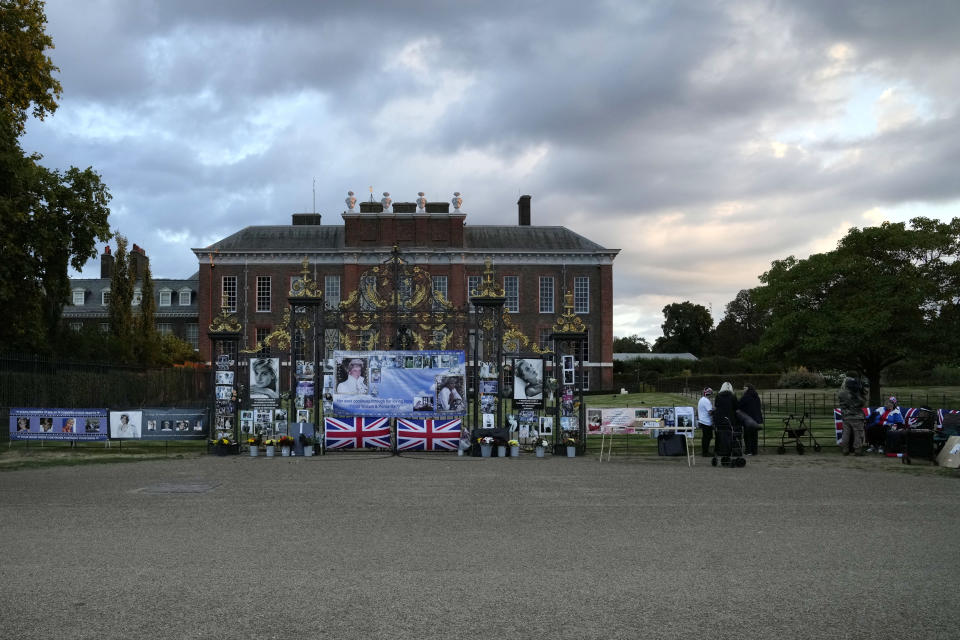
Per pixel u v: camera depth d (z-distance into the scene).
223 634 5.96
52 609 6.55
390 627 6.12
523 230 63.75
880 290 38.78
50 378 28.77
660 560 8.35
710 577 7.64
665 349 120.69
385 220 60.47
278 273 60.22
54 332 37.09
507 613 6.48
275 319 59.81
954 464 17.27
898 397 44.50
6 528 10.05
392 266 21.78
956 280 38.50
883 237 40.53
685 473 16.39
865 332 37.41
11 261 29.33
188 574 7.71
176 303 71.75
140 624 6.18
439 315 21.73
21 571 7.81
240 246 60.66
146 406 37.78
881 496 13.06
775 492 13.52
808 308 41.75
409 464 18.02
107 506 11.85
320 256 59.91
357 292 21.67
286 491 13.56
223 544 9.10
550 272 61.56
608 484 14.56
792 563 8.22
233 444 20.25
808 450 21.62
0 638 5.85
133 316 49.41
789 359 42.31
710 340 120.31
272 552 8.69
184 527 10.16
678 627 6.15
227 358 20.84
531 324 61.06
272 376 20.73
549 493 13.38
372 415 20.72
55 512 11.28
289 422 20.81
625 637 5.93
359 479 15.23
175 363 54.66
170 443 24.34
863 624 6.23
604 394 59.34
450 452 20.62
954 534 9.78
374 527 10.20
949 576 7.70
